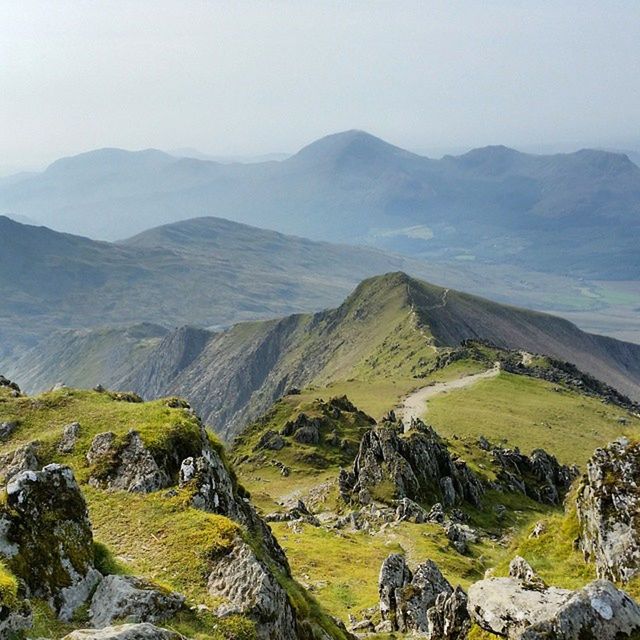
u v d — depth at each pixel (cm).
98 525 3014
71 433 3938
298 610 2970
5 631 1734
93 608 2158
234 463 15625
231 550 2684
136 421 4000
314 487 12862
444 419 18800
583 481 3444
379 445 11944
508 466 13875
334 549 7594
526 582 2238
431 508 10444
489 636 2098
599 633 1891
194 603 2353
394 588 4688
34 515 2244
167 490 3344
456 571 7000
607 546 2900
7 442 4075
